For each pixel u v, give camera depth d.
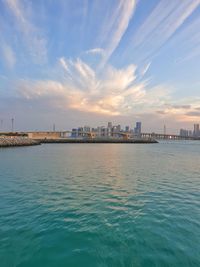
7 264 7.48
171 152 74.75
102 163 39.31
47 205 13.95
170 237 9.43
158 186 20.23
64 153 63.09
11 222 10.98
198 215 12.20
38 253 8.13
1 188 18.80
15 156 51.50
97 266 7.38
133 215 12.20
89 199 15.56
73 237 9.38
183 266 7.33
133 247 8.57
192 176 25.97
